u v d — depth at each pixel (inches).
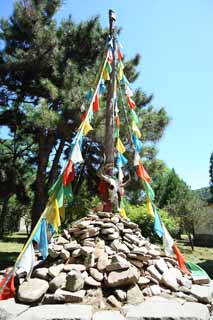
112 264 173.5
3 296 162.9
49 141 494.9
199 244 951.0
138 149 262.5
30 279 172.4
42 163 499.5
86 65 492.7
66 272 174.6
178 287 179.9
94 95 238.2
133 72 556.1
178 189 1089.4
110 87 258.2
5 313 144.6
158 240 461.4
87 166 541.6
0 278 188.7
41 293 159.3
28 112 422.3
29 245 180.7
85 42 496.4
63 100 418.3
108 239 200.7
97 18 510.6
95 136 410.3
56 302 155.9
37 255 205.2
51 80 467.8
